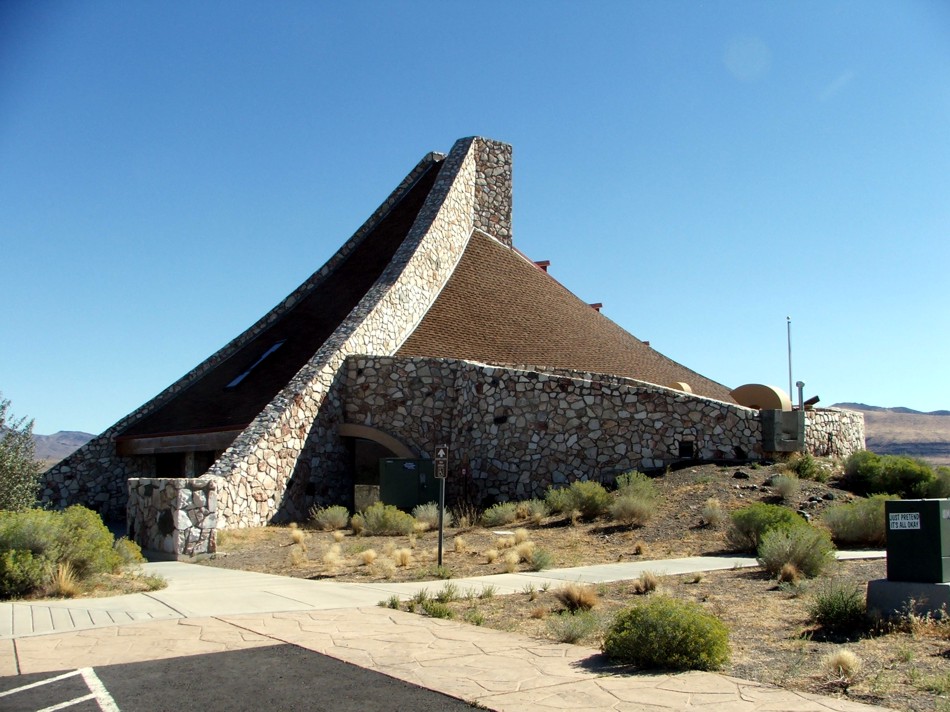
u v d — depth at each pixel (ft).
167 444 111.65
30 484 91.97
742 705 25.29
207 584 52.29
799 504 72.23
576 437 90.79
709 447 88.07
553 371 101.14
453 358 102.27
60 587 46.88
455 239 131.34
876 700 25.55
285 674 29.89
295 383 97.14
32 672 30.25
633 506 72.33
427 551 64.85
